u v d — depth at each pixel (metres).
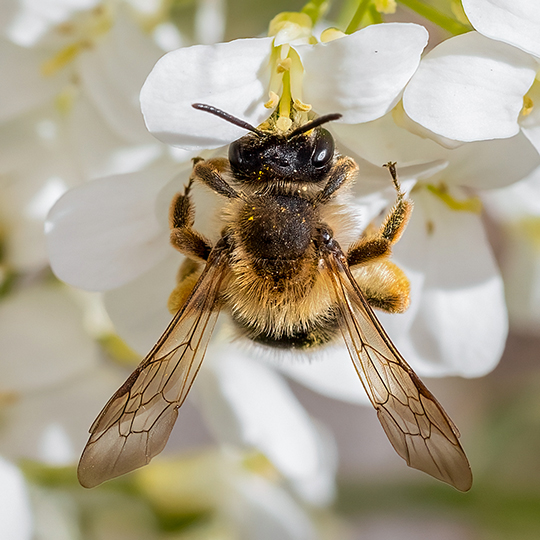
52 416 0.10
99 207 0.09
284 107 0.09
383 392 0.09
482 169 0.09
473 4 0.09
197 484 0.11
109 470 0.09
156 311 0.10
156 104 0.09
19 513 0.10
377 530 0.16
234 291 0.09
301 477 0.11
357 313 0.09
